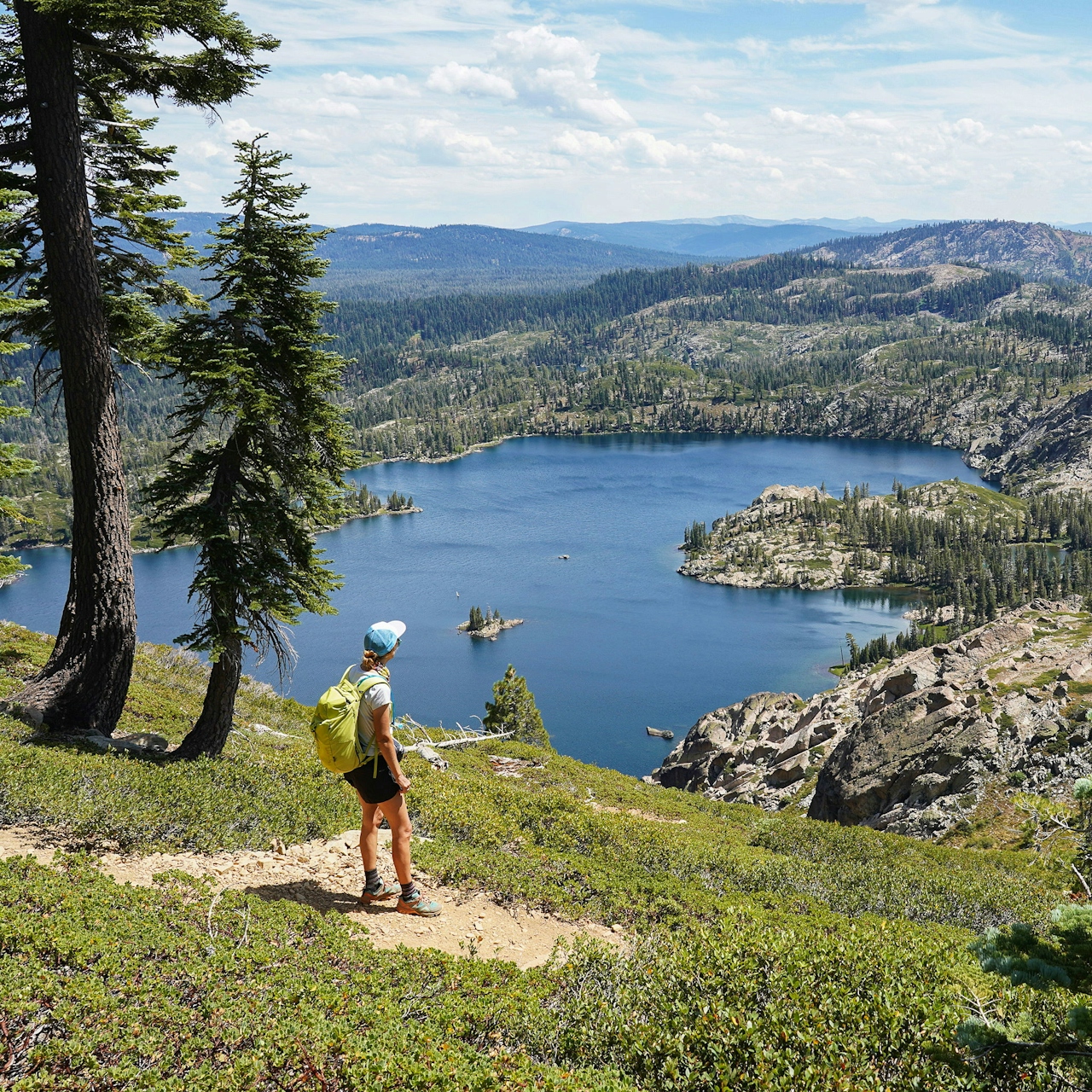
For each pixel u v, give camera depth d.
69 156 16.98
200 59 17.47
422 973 7.08
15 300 13.32
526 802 16.03
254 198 17.61
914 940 8.23
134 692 23.62
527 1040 6.30
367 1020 5.77
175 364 17.70
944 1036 6.08
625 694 195.25
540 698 192.50
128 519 18.09
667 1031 6.03
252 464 18.83
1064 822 7.62
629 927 10.32
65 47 16.81
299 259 17.84
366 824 8.81
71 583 17.73
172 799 10.81
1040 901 18.42
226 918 7.29
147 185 19.30
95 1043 4.74
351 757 8.40
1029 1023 5.82
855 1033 6.02
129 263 18.55
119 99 19.09
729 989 6.70
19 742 14.34
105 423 17.48
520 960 8.55
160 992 5.49
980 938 6.81
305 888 9.08
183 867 9.11
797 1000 6.43
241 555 17.84
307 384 17.69
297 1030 5.27
